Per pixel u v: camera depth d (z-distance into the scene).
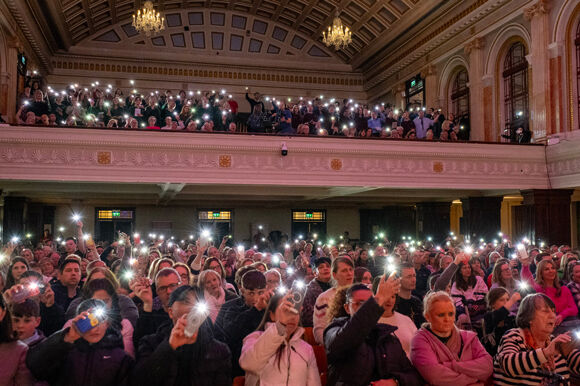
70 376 3.47
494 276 7.21
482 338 5.25
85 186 15.95
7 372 3.43
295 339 3.84
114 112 15.63
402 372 3.81
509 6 18.34
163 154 13.51
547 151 16.28
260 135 14.05
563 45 16.50
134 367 3.55
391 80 26.70
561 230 16.23
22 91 20.20
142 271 6.43
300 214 25.72
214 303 5.27
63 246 14.66
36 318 3.89
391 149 14.94
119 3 24.52
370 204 25.31
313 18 27.25
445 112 22.59
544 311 4.09
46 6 19.95
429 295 4.14
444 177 15.40
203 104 15.63
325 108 17.61
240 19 27.95
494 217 18.62
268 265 9.96
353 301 3.98
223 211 24.92
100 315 3.40
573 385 6.07
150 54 26.62
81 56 25.73
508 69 19.20
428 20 22.70
